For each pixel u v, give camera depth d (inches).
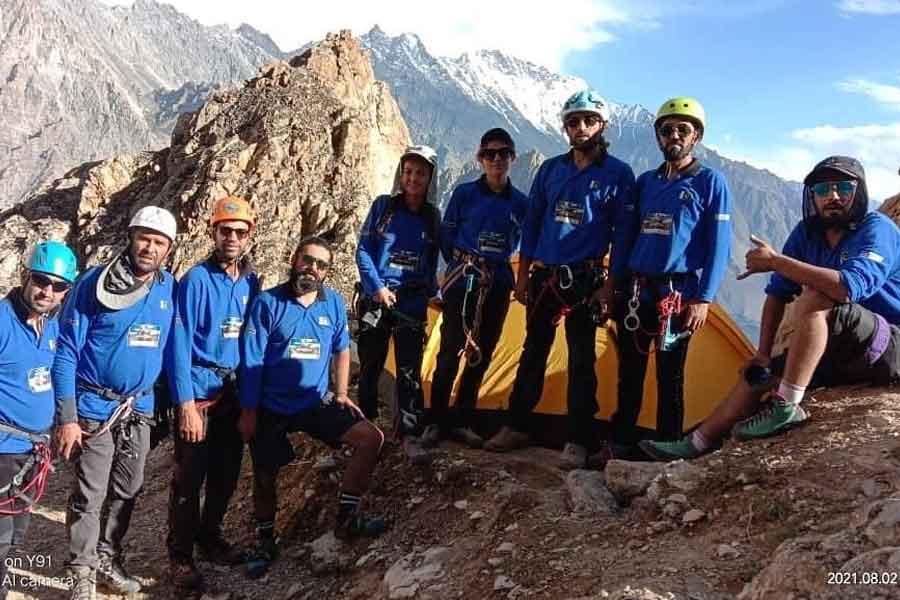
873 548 153.8
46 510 341.1
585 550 210.2
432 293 322.0
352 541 277.6
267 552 276.8
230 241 263.1
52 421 236.2
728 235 256.1
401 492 297.9
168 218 247.0
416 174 305.3
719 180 258.4
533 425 333.4
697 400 341.4
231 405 275.9
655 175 272.8
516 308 374.9
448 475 290.2
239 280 271.6
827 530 174.9
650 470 237.1
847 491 189.2
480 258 307.1
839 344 249.1
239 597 261.0
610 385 343.0
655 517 215.9
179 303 260.7
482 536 245.0
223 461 281.1
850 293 225.5
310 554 277.9
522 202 311.6
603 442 296.4
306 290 269.4
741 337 354.9
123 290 243.4
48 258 219.8
